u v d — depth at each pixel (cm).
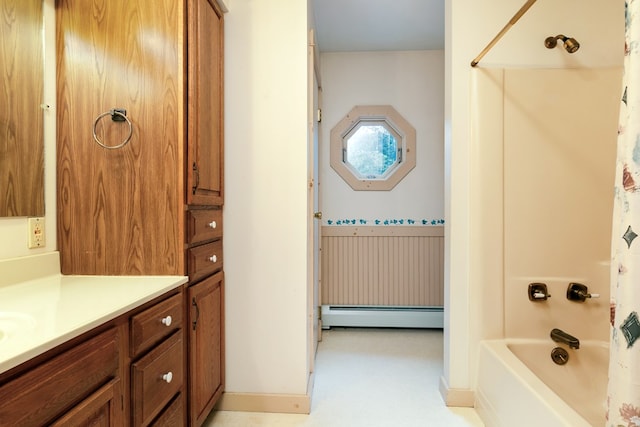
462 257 183
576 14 177
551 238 177
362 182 311
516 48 179
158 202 133
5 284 113
